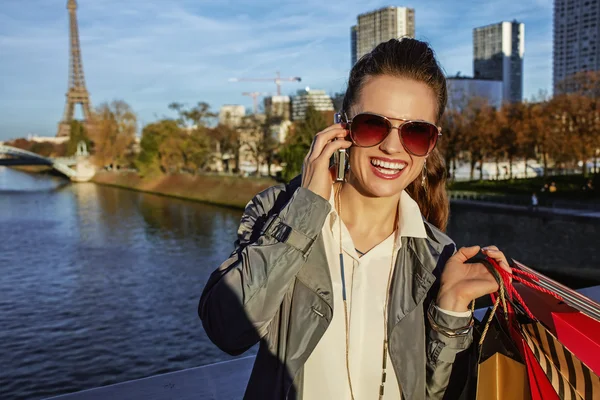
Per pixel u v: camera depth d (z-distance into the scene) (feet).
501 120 136.26
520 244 88.79
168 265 91.97
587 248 77.51
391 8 435.94
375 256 4.90
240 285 4.31
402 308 4.72
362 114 4.61
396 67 4.65
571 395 4.05
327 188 4.61
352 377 4.58
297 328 4.46
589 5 350.64
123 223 139.85
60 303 71.10
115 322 62.69
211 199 174.50
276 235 4.45
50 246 111.55
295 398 4.39
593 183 119.03
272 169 233.55
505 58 524.93
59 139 469.98
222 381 9.60
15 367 50.52
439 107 4.95
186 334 58.08
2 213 164.86
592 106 114.32
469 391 4.87
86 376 48.42
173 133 212.23
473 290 4.58
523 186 125.80
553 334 4.43
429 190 5.94
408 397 4.58
